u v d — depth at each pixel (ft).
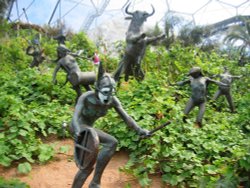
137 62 40.01
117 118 27.68
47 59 55.77
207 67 48.37
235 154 19.77
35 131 28.25
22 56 65.98
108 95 17.38
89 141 16.35
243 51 96.73
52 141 27.66
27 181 21.50
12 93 35.81
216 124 32.04
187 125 27.73
